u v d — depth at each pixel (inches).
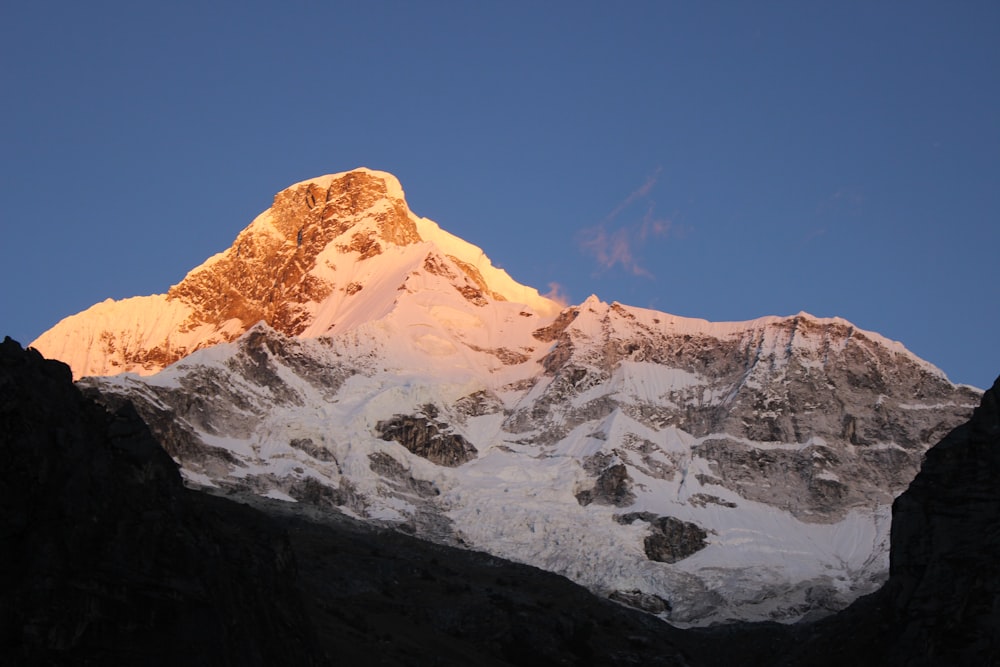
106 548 5009.8
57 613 4739.2
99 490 5147.6
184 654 4972.9
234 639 5280.5
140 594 4980.3
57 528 4911.4
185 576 5172.2
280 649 5698.8
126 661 4837.6
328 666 6151.6
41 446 5059.1
